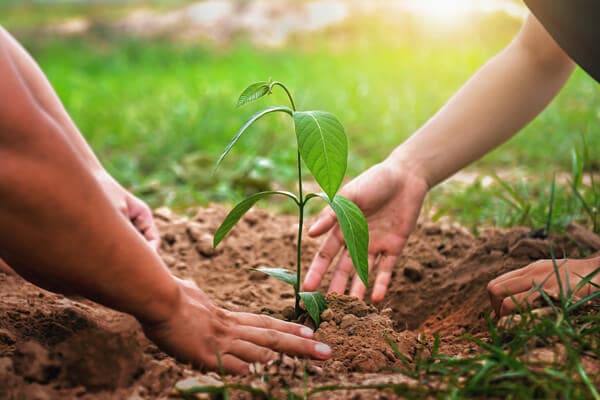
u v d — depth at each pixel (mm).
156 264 759
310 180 2238
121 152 2613
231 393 773
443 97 3420
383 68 4812
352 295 1076
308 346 854
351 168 2289
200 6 7453
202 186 2121
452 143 1163
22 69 1088
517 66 1155
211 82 4336
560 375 739
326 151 795
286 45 6703
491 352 837
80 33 7164
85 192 703
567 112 2801
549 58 1138
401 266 1312
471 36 5906
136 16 7477
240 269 1367
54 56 6203
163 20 7285
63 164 690
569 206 1491
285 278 956
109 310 1074
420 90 3664
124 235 729
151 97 3805
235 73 4812
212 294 1252
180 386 763
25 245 700
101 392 754
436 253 1331
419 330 1146
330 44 6516
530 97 1165
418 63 4887
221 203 1967
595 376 762
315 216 1694
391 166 1145
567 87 3312
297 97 3398
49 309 1018
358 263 841
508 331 869
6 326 920
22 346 790
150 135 2760
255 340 835
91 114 3223
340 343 912
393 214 1146
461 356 884
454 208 1819
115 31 7156
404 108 3182
